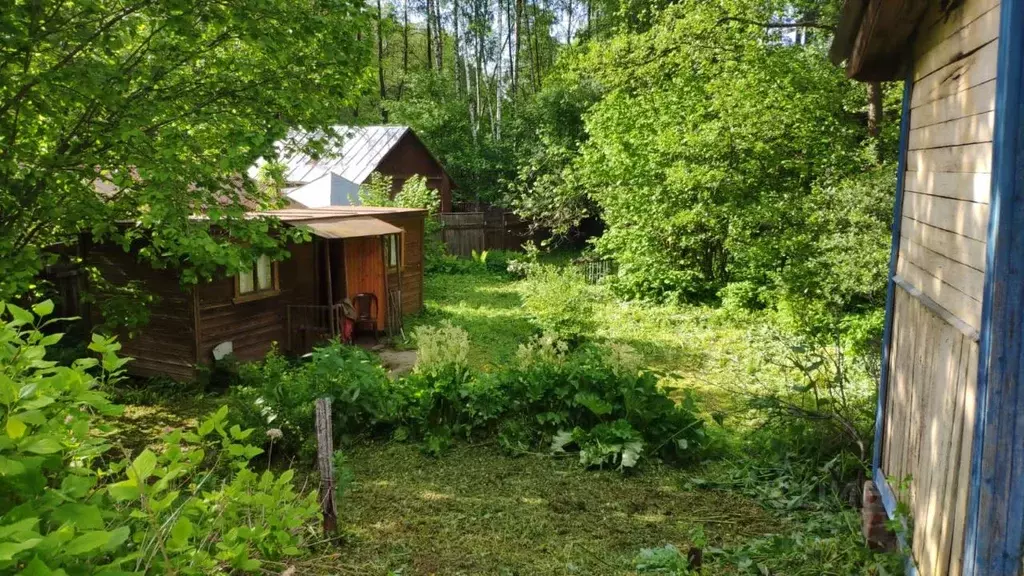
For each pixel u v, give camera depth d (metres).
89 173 6.72
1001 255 2.62
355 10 8.01
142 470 2.13
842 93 15.21
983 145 3.11
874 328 10.92
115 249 10.63
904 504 4.01
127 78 6.81
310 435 7.20
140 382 10.48
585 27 44.53
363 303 13.88
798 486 6.23
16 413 1.85
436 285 21.19
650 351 12.48
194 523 2.71
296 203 16.83
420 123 34.12
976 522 2.72
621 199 17.95
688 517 5.85
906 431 4.41
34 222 7.12
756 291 16.08
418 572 4.87
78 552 1.61
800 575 4.62
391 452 7.49
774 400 7.05
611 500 6.23
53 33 6.13
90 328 11.04
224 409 2.63
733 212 15.16
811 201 12.98
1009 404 2.63
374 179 21.86
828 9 15.85
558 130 31.66
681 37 15.90
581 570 4.90
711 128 15.53
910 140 4.88
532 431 7.78
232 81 7.49
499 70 40.94
